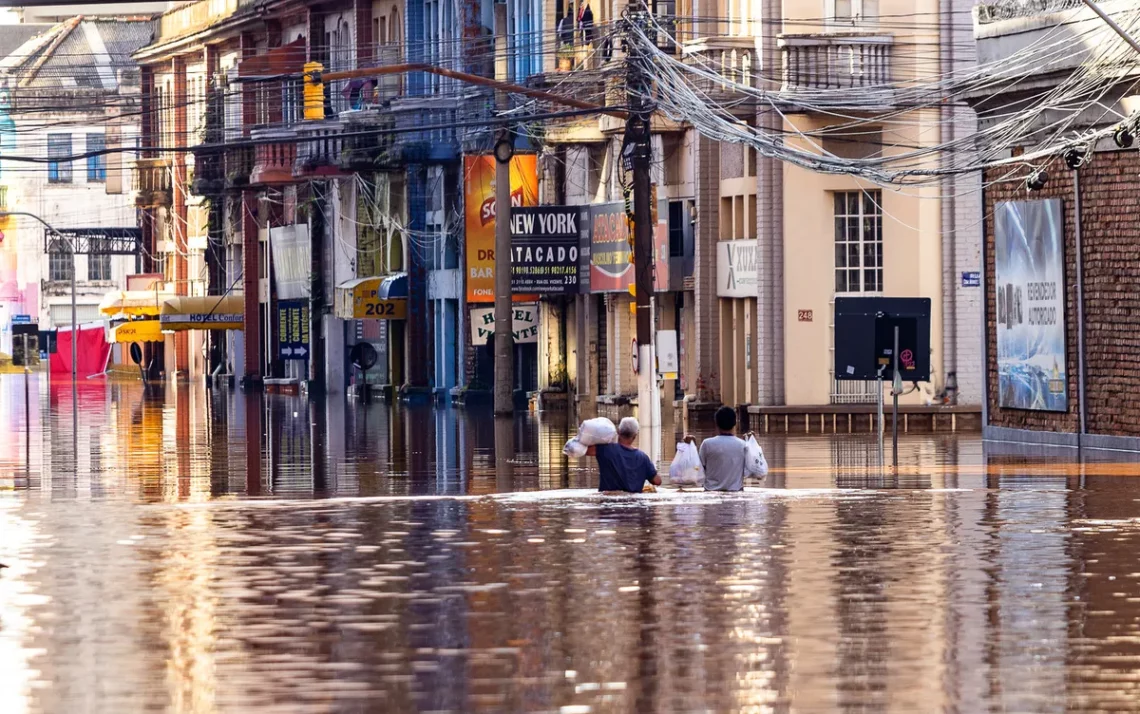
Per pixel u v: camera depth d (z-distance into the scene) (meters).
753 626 35.66
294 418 128.50
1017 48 89.06
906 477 69.31
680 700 29.47
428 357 161.62
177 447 95.38
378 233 171.50
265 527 53.25
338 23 179.75
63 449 94.06
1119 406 85.12
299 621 36.62
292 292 191.38
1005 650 33.22
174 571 43.78
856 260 106.50
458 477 72.88
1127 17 81.50
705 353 114.50
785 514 55.06
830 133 99.69
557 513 56.06
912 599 38.66
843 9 105.56
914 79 103.56
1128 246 84.00
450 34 156.00
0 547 48.66
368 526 53.12
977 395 105.94
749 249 110.19
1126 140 77.88
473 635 34.97
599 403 129.00
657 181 120.12
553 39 140.00
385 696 29.95
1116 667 31.77
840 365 75.19
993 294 94.19
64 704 29.62
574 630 35.38
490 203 135.38
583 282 125.62
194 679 31.33
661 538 49.19
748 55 107.69
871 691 30.05
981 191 94.44
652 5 117.31
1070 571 42.59
